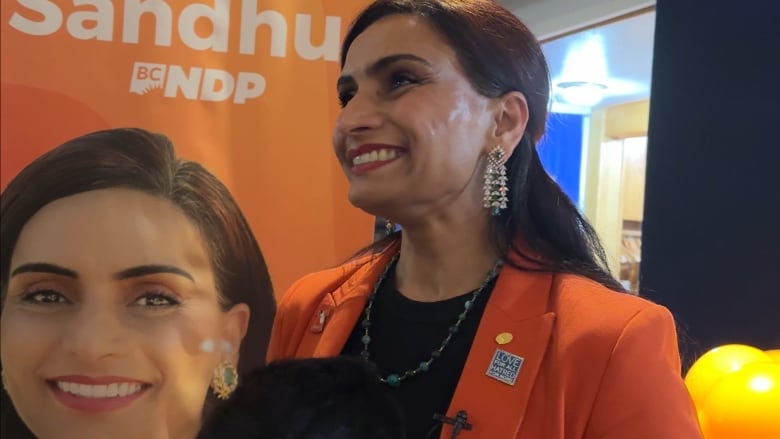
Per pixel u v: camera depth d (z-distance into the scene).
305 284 1.25
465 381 0.91
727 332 1.77
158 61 1.45
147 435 1.41
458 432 0.87
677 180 1.88
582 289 0.94
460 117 0.95
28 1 1.41
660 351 0.86
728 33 1.77
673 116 1.89
